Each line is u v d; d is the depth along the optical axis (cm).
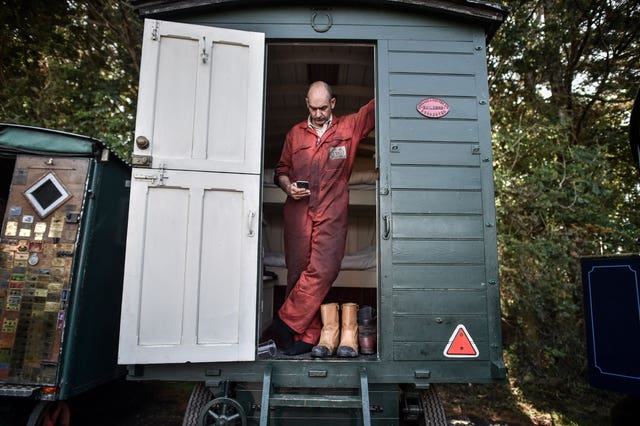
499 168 473
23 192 282
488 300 253
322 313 281
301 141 304
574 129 585
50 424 281
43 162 288
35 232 278
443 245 257
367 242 470
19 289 270
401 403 275
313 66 354
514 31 527
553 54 556
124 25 550
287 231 297
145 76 254
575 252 457
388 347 247
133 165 247
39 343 263
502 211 455
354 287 407
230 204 254
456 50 279
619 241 466
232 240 251
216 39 264
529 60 551
